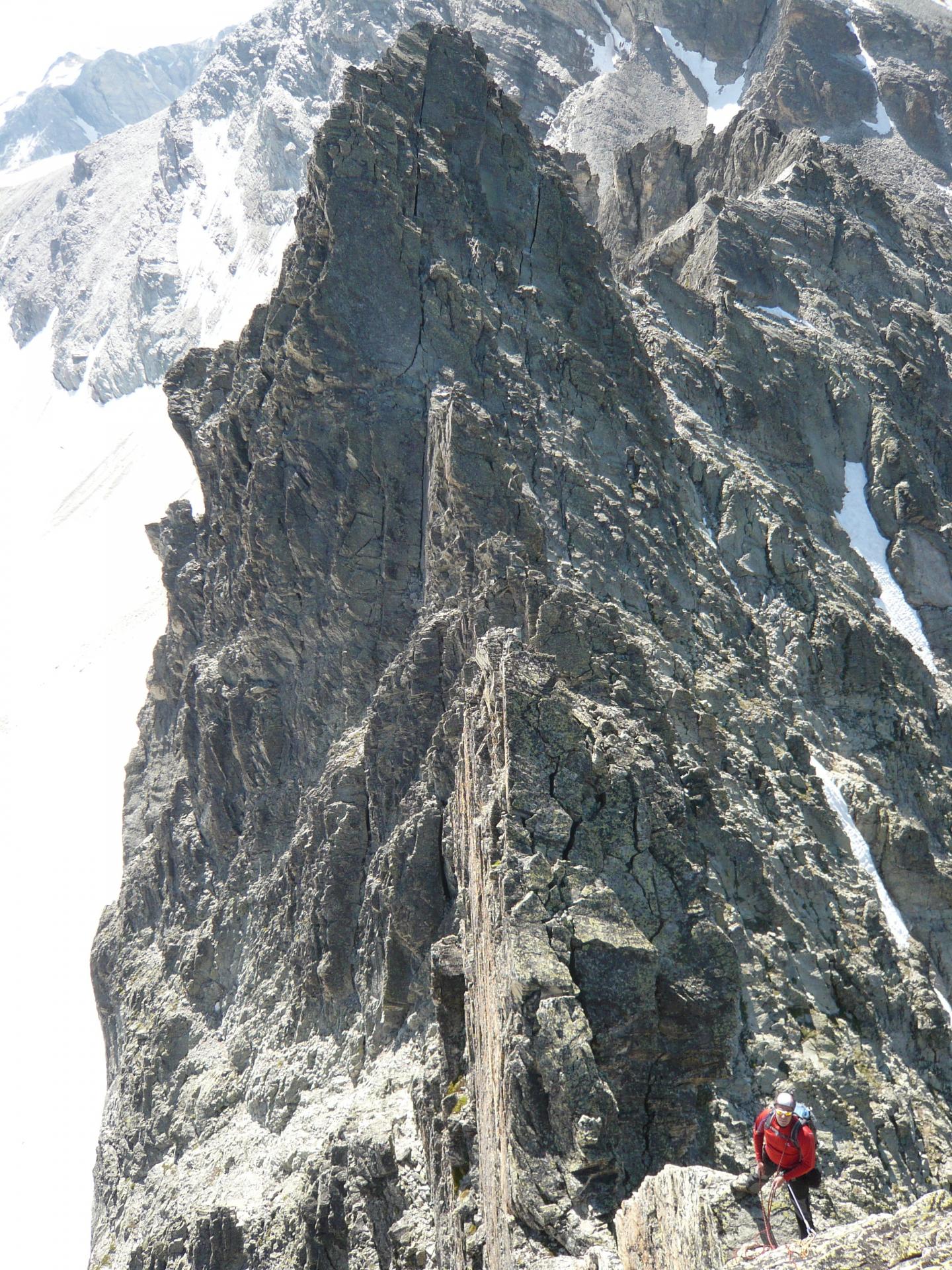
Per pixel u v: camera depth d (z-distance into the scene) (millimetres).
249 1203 36875
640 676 34562
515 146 52188
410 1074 34500
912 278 79812
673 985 24172
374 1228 30797
